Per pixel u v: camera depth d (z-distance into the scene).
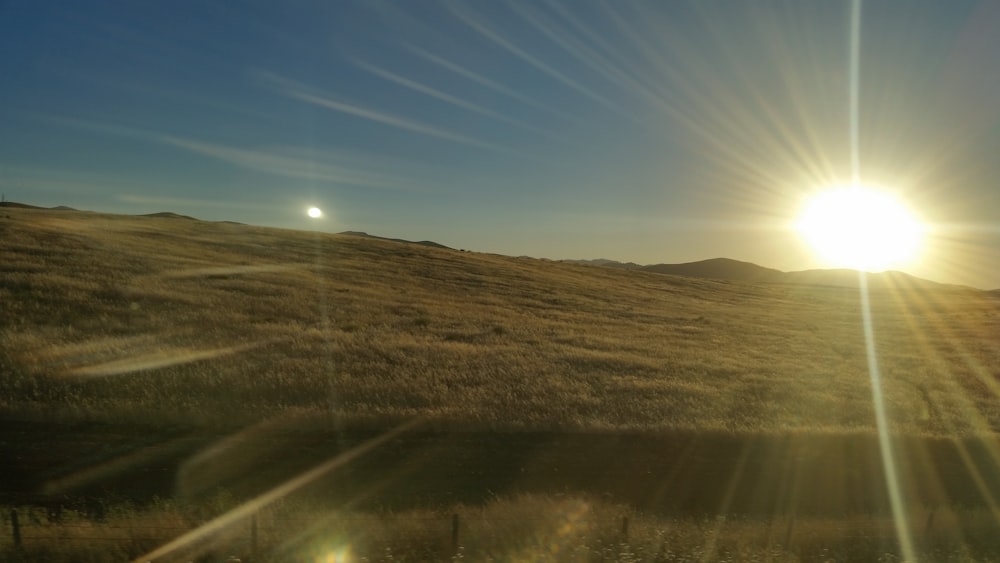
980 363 39.72
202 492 14.34
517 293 55.22
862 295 92.75
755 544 11.78
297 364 23.86
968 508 16.61
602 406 22.22
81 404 17.88
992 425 24.98
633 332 41.41
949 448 21.48
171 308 31.94
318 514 12.62
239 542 10.55
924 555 12.10
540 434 19.42
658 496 16.17
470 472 16.52
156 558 9.78
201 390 20.11
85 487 14.14
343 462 16.52
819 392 28.27
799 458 19.44
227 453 16.50
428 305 42.88
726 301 73.19
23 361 20.70
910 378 33.75
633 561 10.35
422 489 15.36
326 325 32.84
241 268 48.19
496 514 12.64
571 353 31.28
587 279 74.62
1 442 15.80
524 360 28.50
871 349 43.41
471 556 10.29
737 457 19.11
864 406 26.25
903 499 17.12
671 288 79.19
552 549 10.56
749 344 41.25
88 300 30.94
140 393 19.33
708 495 16.47
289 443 17.41
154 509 12.77
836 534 12.85
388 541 10.80
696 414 22.44
